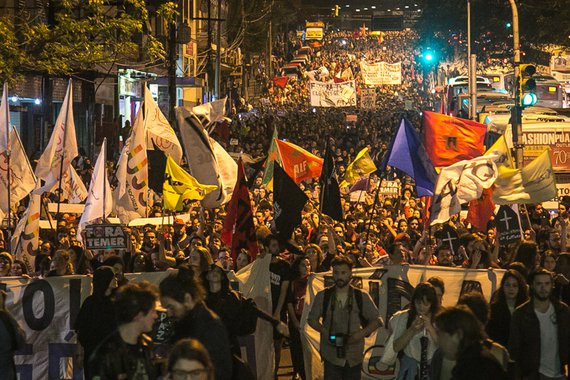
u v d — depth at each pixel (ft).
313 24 581.53
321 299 43.83
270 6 346.13
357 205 88.43
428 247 62.64
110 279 38.70
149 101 71.92
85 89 155.63
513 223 62.34
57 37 105.29
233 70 288.92
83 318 38.58
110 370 28.94
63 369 49.24
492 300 44.11
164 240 63.57
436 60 247.50
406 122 64.08
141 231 79.97
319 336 51.93
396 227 82.17
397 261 53.42
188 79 180.75
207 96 237.86
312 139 215.10
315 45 576.61
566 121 125.18
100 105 170.81
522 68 91.66
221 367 32.86
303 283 55.98
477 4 227.61
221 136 138.92
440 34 240.53
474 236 61.67
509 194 61.00
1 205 63.98
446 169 62.34
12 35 98.73
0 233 65.51
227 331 36.52
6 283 49.03
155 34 206.28
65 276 49.39
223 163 69.87
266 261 53.88
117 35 116.78
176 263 59.26
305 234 76.02
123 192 66.74
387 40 601.21
